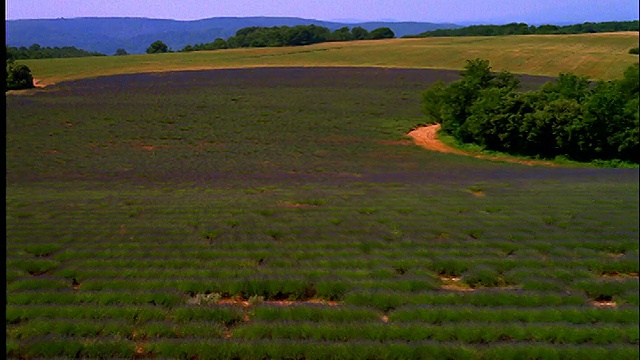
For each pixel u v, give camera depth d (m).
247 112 60.53
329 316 12.29
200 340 11.09
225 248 17.61
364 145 47.06
